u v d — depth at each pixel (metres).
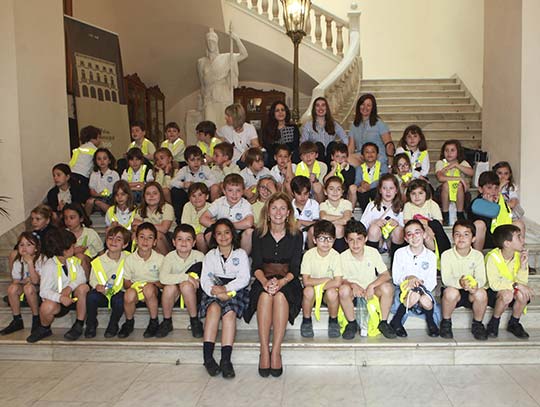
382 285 3.24
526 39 4.32
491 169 4.97
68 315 3.59
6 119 4.32
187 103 9.64
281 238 3.38
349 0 10.09
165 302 3.35
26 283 3.47
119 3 7.30
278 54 8.26
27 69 4.43
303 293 3.29
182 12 7.54
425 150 4.68
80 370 3.15
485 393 2.77
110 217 4.08
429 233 3.53
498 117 4.84
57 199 4.48
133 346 3.26
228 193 3.73
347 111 7.41
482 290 3.17
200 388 2.88
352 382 2.94
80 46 5.78
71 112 5.59
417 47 10.10
